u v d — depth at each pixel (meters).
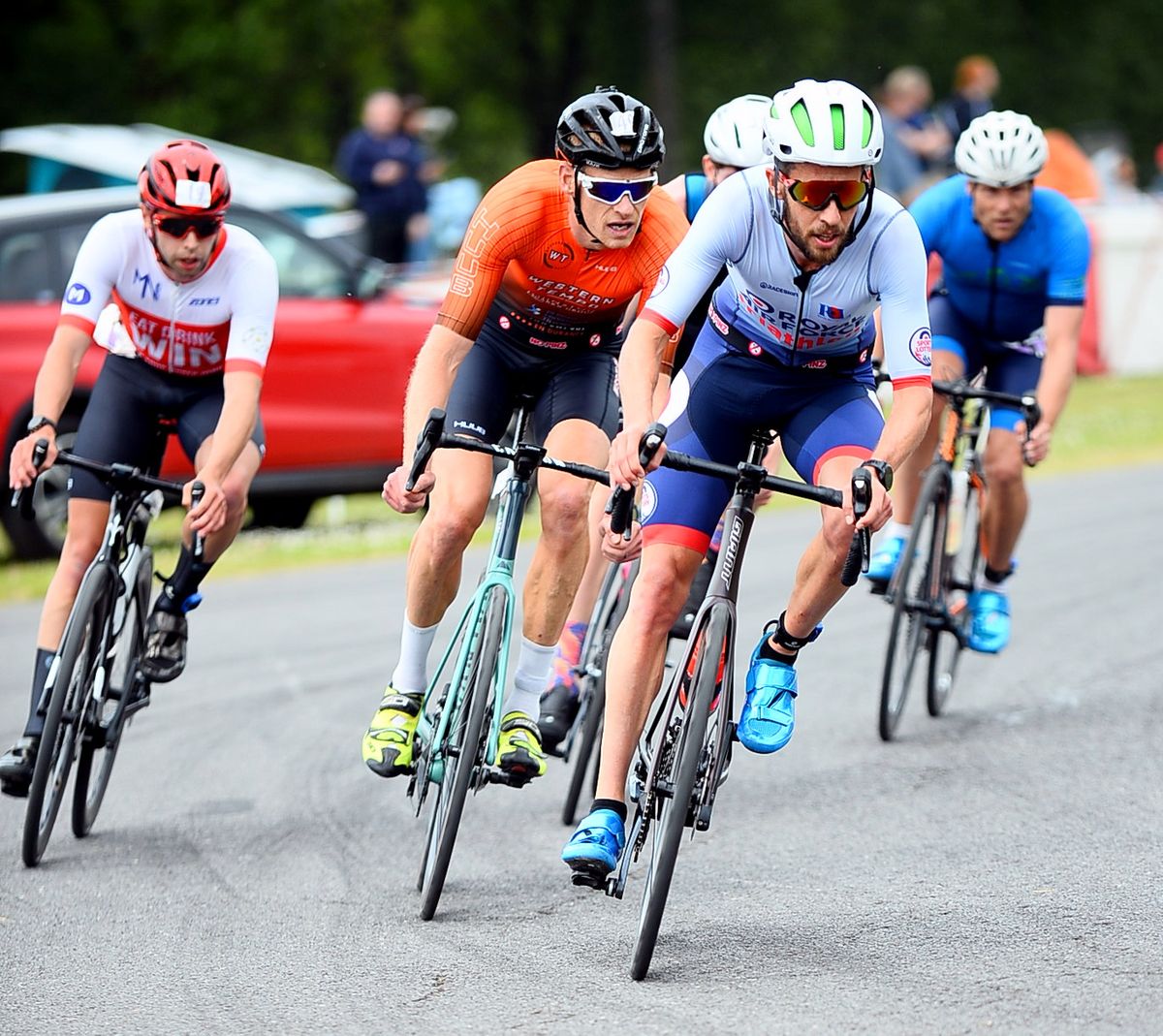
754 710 14.43
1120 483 41.38
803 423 14.75
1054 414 21.22
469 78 109.44
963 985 12.61
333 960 13.74
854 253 13.73
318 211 54.03
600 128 14.56
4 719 22.34
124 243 17.52
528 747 15.88
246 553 35.00
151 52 98.38
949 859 15.84
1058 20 123.50
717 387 14.87
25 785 16.48
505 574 15.07
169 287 17.56
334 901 15.31
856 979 12.87
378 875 16.08
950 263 22.47
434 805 15.31
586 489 16.05
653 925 12.88
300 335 33.75
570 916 14.78
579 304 16.17
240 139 102.31
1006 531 22.03
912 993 12.48
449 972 13.38
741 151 19.38
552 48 110.56
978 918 14.15
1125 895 14.48
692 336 16.17
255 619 28.62
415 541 15.87
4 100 93.94
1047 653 24.53
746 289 14.23
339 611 29.28
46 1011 12.77
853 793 18.28
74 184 53.12
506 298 16.50
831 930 14.07
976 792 18.05
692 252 13.77
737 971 13.18
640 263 15.94
